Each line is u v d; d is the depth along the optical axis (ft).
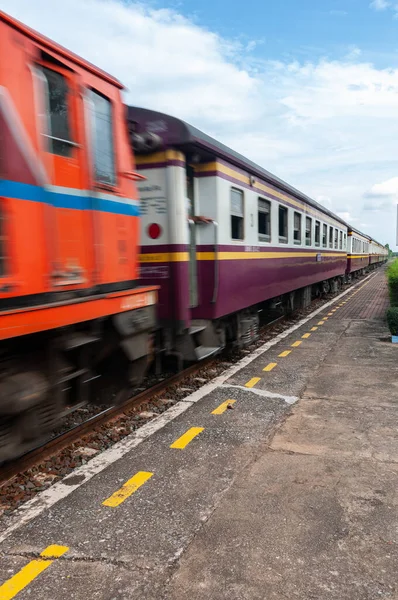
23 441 11.05
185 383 19.81
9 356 10.78
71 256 11.26
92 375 14.56
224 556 8.43
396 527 9.25
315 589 7.60
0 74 9.25
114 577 7.91
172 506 10.11
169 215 18.01
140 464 12.16
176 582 7.79
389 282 49.26
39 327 10.04
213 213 20.16
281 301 35.06
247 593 7.54
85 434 14.33
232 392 18.15
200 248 20.36
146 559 8.38
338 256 62.39
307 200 38.50
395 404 16.46
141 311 14.64
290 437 13.76
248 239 24.25
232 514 9.77
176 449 13.02
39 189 10.15
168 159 17.76
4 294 9.26
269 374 20.79
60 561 8.35
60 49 10.89
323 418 15.25
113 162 13.17
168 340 18.90
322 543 8.77
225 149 21.06
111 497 10.53
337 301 53.72
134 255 14.37
